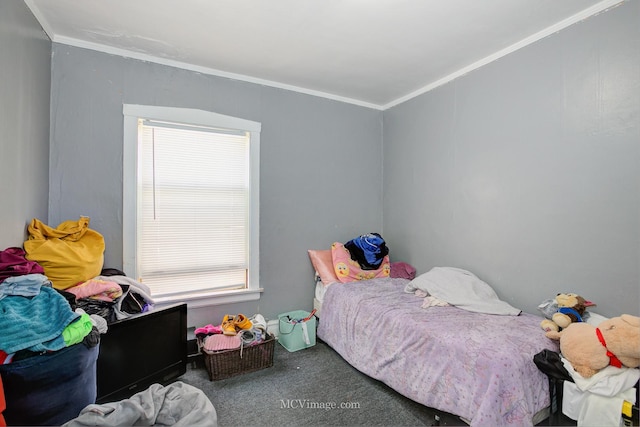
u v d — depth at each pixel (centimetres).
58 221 230
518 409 149
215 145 284
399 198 351
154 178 261
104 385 172
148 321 198
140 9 200
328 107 341
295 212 322
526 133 233
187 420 137
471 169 274
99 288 194
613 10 187
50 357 123
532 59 229
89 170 240
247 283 298
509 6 195
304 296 326
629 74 182
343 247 328
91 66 240
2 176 159
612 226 189
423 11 200
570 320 176
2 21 158
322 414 190
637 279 179
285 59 265
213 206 283
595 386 145
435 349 183
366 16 206
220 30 223
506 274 247
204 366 245
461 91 282
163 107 262
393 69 282
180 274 271
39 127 209
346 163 352
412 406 199
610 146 190
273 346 250
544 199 223
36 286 143
